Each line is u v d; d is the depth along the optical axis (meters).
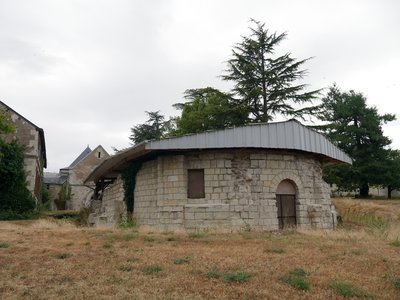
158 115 49.72
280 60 33.00
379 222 21.86
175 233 13.56
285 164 18.14
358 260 9.11
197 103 36.81
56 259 9.06
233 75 33.44
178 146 16.06
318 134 19.27
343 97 41.34
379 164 37.53
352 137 39.09
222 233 13.77
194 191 17.36
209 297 6.49
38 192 35.00
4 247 10.49
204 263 8.66
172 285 7.05
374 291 6.95
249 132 16.89
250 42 33.31
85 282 7.24
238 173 17.22
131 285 7.06
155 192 18.17
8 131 25.92
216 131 16.48
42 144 36.41
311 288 7.03
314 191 19.50
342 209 29.28
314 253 9.91
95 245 10.90
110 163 19.72
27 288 6.94
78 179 51.12
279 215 17.86
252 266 8.45
